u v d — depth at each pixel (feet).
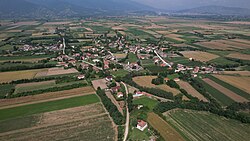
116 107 386.93
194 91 472.03
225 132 324.19
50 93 446.19
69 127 330.54
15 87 476.54
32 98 422.00
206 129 330.95
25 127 329.11
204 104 401.70
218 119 359.87
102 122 344.69
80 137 307.17
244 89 480.64
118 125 337.72
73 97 431.43
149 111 383.24
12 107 387.34
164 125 337.93
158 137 308.19
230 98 435.94
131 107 389.19
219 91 469.98
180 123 346.33
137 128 331.16
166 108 385.50
